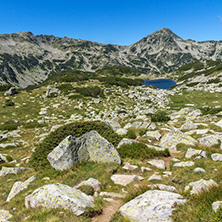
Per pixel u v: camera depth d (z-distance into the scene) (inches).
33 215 276.4
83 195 320.2
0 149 933.2
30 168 587.8
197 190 277.9
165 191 294.8
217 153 468.4
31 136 1195.3
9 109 2201.0
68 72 7194.9
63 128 653.3
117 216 257.8
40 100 2650.1
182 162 445.1
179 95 3661.4
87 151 511.2
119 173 437.4
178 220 214.2
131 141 622.8
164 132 872.3
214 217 196.7
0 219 294.4
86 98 2728.8
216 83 4220.0
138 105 2642.7
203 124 864.9
